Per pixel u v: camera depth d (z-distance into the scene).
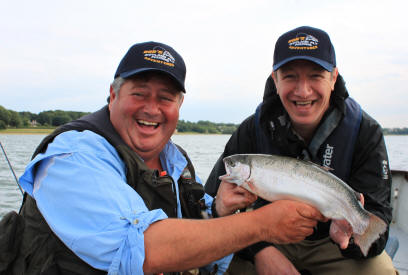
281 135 3.21
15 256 1.78
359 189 2.99
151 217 1.71
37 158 1.84
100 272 1.75
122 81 2.18
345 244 2.34
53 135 1.98
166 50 2.20
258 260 2.97
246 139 3.54
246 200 2.46
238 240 1.77
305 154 3.13
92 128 2.08
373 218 2.32
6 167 9.42
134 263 1.57
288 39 2.97
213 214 2.63
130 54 2.17
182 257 1.66
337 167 3.09
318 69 2.86
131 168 2.04
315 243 3.29
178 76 2.21
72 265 1.73
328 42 2.94
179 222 1.71
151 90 2.15
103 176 1.74
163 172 2.37
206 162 16.36
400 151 27.27
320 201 2.26
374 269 2.92
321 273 3.27
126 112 2.15
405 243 4.68
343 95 3.03
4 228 1.75
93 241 1.58
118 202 1.69
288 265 2.87
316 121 3.06
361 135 3.01
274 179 2.35
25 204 2.03
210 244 1.69
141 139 2.22
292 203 1.93
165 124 2.28
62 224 1.65
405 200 5.20
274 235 1.89
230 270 3.31
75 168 1.73
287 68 2.94
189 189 2.59
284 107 3.18
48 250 1.78
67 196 1.68
